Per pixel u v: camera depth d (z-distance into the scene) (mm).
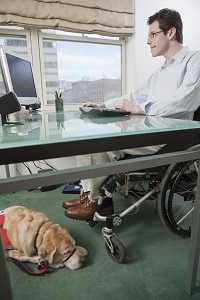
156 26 1594
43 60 2389
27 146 536
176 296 961
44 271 1108
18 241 1199
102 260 1191
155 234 1412
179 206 1666
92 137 610
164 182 1189
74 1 2225
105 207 1338
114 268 1132
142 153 1135
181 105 1338
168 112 1314
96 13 2324
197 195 903
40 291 1010
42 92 2439
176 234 1345
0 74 1316
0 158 519
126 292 986
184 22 2547
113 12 2404
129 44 2666
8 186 557
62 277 1087
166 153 774
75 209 1408
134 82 2703
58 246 1145
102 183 1330
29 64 1830
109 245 1190
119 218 1217
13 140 570
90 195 1383
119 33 2500
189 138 781
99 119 1086
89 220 1424
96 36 2545
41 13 2133
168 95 1500
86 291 1000
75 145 591
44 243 1153
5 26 2158
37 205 1844
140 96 1885
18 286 1038
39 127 841
